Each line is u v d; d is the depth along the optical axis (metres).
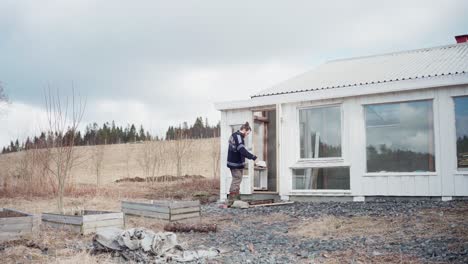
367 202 10.70
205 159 32.34
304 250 5.83
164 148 25.34
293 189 12.27
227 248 6.14
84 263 5.22
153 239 5.63
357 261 5.11
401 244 5.90
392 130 10.94
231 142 11.77
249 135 13.02
